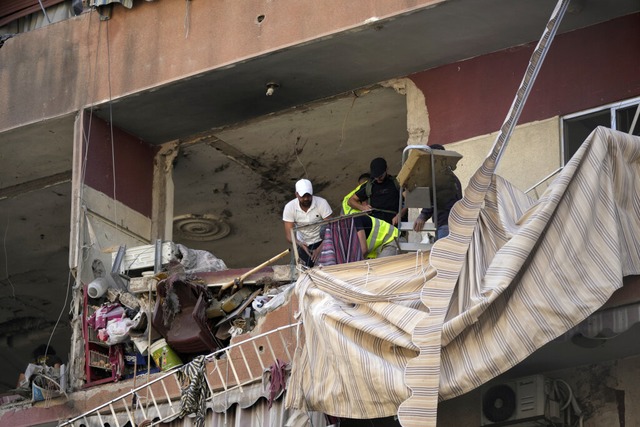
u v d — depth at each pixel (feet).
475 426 44.06
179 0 54.70
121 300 51.57
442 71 51.62
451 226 39.27
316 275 41.34
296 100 55.47
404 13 48.55
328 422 42.50
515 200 40.04
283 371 43.73
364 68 52.54
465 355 37.47
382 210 46.55
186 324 48.49
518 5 47.65
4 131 57.82
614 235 38.11
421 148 40.83
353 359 38.47
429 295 38.22
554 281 37.65
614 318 38.42
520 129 48.91
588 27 48.55
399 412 36.76
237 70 52.95
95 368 52.01
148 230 57.36
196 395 45.03
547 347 41.39
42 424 51.55
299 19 51.16
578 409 43.16
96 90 55.88
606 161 39.11
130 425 49.06
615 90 47.39
